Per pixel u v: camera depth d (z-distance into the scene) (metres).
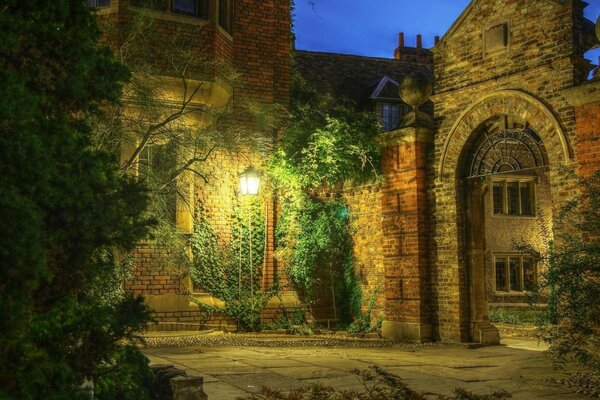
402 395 5.35
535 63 11.53
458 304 12.72
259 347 11.89
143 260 13.73
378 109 20.52
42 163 3.40
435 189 13.27
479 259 12.93
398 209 13.68
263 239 15.16
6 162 3.31
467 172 12.96
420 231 13.28
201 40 13.74
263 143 13.27
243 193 14.22
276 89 15.80
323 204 15.52
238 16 15.39
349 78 21.48
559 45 11.15
